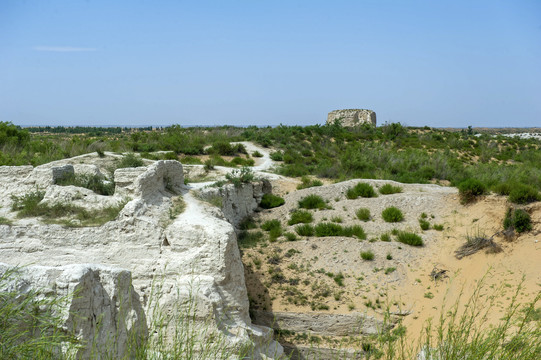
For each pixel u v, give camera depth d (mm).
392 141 54312
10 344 4609
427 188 27172
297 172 34438
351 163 36125
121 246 13664
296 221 23672
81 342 6000
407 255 19906
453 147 53688
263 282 18562
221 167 31219
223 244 13430
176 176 19016
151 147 38844
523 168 34688
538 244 18391
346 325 16469
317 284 18422
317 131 55469
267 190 28172
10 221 14195
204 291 11336
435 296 17266
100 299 7215
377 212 23891
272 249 20828
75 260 13336
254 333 12438
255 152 40969
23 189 16609
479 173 34500
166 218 14898
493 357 5234
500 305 15531
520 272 17281
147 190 16344
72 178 17344
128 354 5629
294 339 16188
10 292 5391
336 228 21953
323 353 15312
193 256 13352
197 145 40156
